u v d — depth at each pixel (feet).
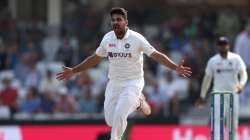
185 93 170.19
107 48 81.92
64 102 159.02
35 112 161.17
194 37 194.18
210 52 181.88
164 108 162.30
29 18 212.64
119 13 80.43
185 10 209.26
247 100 164.45
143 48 81.10
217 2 210.38
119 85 82.38
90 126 142.20
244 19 201.77
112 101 82.84
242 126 143.23
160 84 167.32
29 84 173.99
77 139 141.90
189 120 146.00
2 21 201.26
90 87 167.12
